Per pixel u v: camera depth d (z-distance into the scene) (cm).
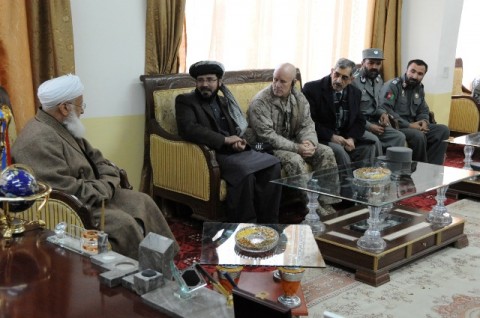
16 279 139
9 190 166
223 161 344
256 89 429
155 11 375
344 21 536
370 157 434
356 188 304
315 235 306
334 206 405
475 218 395
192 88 392
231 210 338
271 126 384
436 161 505
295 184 312
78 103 259
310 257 211
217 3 422
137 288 131
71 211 220
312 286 274
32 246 161
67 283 137
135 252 249
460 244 331
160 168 372
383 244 285
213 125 360
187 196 357
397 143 475
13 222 175
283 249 219
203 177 341
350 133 432
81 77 348
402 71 600
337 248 292
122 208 269
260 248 213
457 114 641
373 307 252
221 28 427
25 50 306
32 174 178
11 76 301
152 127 371
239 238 219
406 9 589
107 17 354
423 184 314
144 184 389
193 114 353
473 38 731
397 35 577
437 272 294
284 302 207
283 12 477
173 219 380
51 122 253
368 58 486
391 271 295
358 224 325
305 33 496
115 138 371
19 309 123
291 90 395
